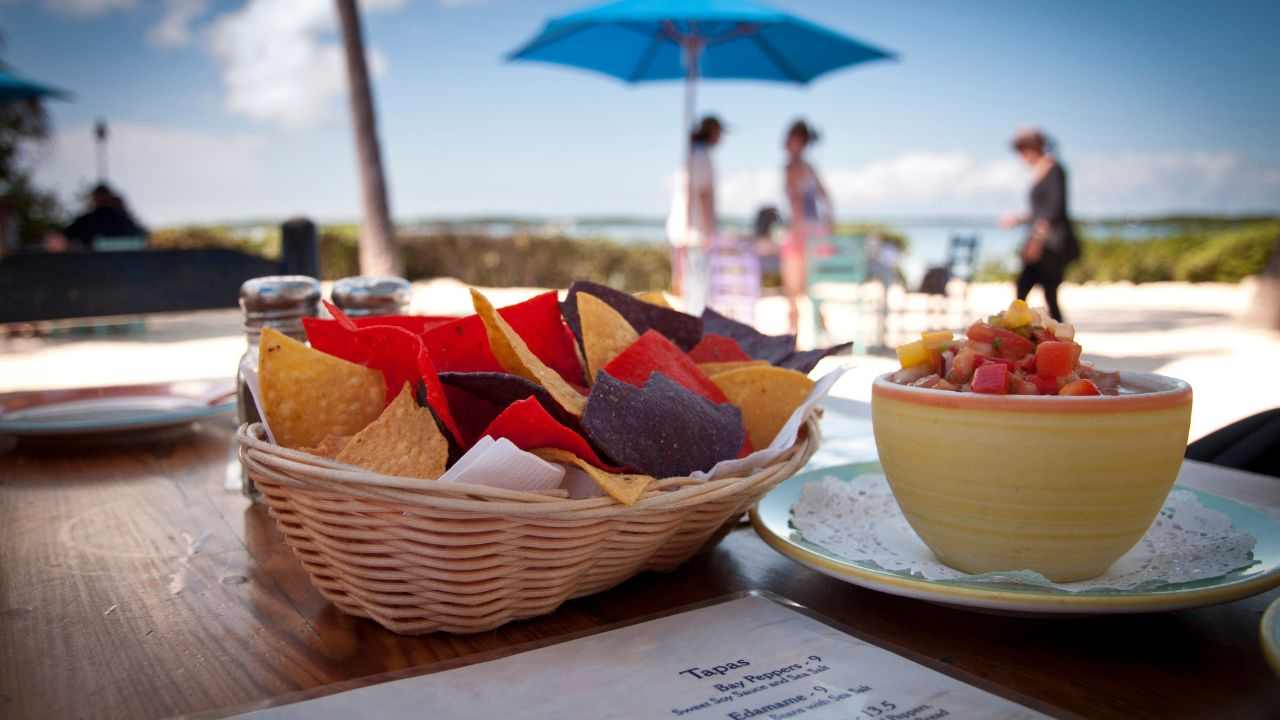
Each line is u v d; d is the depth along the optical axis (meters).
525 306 0.82
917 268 16.91
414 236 15.12
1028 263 6.54
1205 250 16.42
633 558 0.68
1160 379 0.69
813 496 0.85
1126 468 0.62
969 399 0.64
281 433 0.74
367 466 0.64
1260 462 1.35
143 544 0.87
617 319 0.82
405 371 0.76
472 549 0.60
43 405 1.46
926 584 0.61
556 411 0.67
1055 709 0.49
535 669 0.55
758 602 0.65
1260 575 0.61
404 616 0.63
